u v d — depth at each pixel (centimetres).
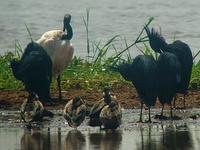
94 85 2089
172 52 1852
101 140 1592
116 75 2161
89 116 1752
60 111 1886
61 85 2102
